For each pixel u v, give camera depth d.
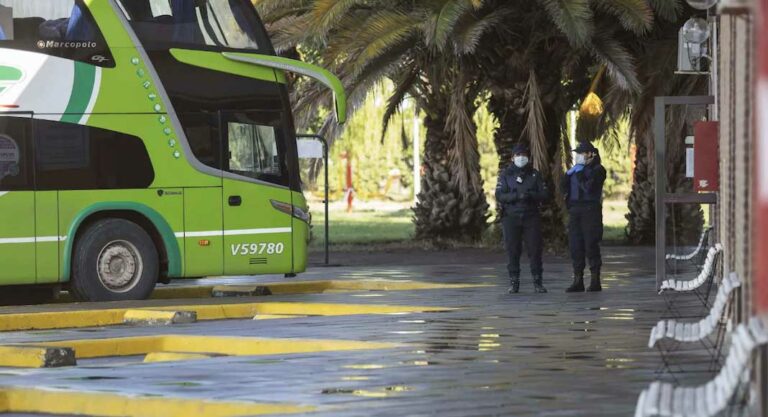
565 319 26.62
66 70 34.75
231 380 18.05
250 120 36.94
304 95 49.59
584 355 20.25
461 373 18.22
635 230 59.56
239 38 37.06
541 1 44.56
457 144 52.09
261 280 42.88
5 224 33.78
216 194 36.34
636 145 58.94
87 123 34.84
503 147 51.94
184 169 36.00
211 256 36.31
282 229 37.19
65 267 34.50
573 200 34.31
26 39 34.44
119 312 30.16
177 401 16.17
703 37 33.25
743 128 14.27
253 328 26.19
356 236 69.00
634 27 44.75
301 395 16.33
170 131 35.88
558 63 50.19
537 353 20.61
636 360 19.48
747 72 13.59
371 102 101.56
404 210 107.88
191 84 36.31
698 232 57.97
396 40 46.28
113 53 35.38
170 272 35.88
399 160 120.38
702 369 18.27
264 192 36.94
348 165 110.06
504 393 16.11
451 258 50.03
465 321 26.44
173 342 24.78
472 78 51.44
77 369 20.11
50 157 34.41
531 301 31.42
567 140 51.53
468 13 45.97
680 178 57.69
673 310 28.44
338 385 17.22
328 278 40.84
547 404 15.09
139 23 35.84
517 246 34.16
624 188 119.62
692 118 47.53
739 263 16.28
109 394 16.84
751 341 10.44
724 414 13.14
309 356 20.78
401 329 24.97
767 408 10.80
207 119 36.38
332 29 50.19
